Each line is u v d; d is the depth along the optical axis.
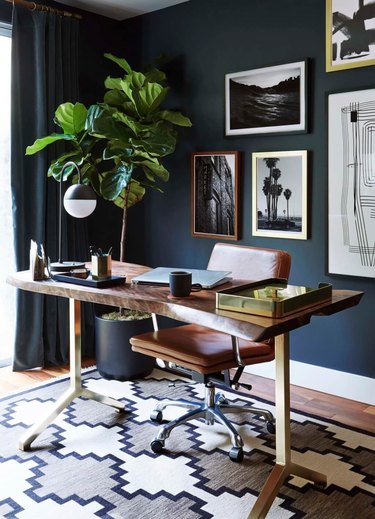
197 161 3.80
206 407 2.70
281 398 2.06
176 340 2.61
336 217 3.17
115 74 4.18
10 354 3.86
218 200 3.71
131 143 3.32
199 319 1.90
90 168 3.64
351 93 3.04
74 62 3.80
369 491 2.21
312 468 2.39
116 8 3.91
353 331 3.19
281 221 3.42
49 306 3.77
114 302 2.17
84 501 2.15
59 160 3.50
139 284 2.39
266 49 3.40
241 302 1.87
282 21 3.32
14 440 2.66
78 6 3.86
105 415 2.94
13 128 3.48
